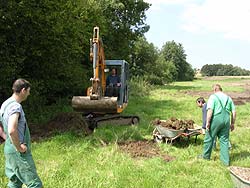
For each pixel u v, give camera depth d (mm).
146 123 14383
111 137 11320
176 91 38969
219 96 8883
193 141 11383
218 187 7102
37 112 15477
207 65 138500
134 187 6949
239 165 8844
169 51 86688
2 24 14078
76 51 18109
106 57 35844
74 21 17609
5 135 5211
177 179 7551
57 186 6703
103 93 13812
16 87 5094
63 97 21438
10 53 14805
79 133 11281
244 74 138500
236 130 13961
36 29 15312
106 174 7512
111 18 38812
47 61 17109
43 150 9312
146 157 9508
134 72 57344
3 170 7418
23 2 13781
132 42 43688
